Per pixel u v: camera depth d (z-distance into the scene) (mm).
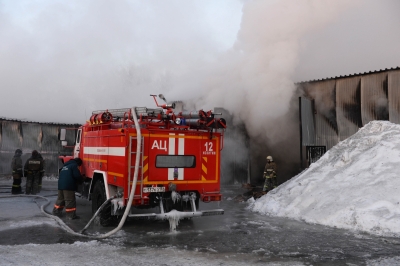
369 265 4738
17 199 11344
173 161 7004
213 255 5211
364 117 11859
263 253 5344
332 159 10156
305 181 9469
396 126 10070
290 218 8227
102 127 7926
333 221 7324
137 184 6637
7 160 16672
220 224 7598
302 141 12742
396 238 6172
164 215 6664
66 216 8195
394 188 7586
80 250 5324
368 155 9203
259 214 8898
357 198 7672
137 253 5262
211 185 7328
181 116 7215
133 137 6680
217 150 7438
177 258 5023
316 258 5074
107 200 6898
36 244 5633
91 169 8414
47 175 17641
